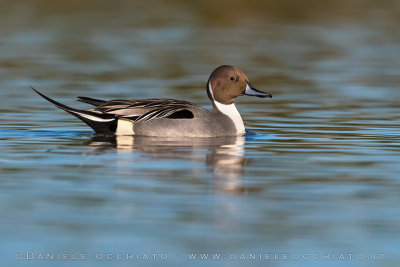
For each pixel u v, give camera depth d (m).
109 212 9.94
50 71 24.17
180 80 22.97
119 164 12.62
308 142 14.82
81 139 14.94
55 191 10.90
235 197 10.67
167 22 35.72
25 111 18.16
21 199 10.48
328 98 20.33
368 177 11.85
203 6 40.44
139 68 24.92
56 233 9.17
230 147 14.28
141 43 30.11
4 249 8.72
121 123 15.39
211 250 8.72
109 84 22.12
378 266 8.48
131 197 10.60
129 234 9.15
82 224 9.48
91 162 12.76
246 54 28.03
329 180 11.66
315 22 36.06
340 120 17.33
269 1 41.28
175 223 9.54
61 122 16.92
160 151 13.78
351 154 13.61
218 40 31.08
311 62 26.58
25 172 12.02
